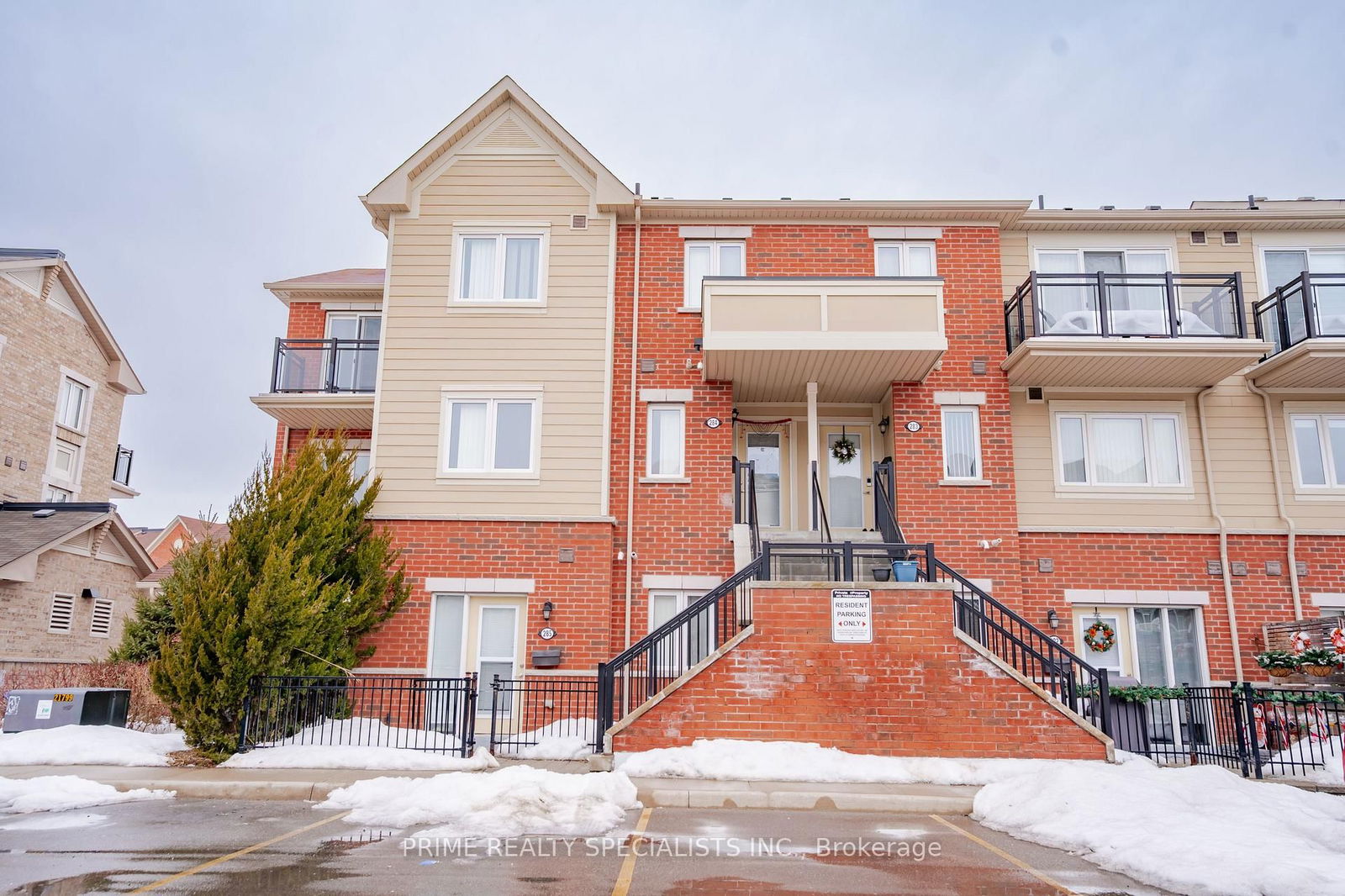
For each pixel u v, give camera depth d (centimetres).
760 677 1205
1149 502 1664
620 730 1188
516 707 1500
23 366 2273
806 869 695
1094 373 1644
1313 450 1686
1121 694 1377
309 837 778
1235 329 1602
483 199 1720
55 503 2222
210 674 1211
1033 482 1670
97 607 2206
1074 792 895
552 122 1714
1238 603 1614
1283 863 640
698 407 1661
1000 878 673
